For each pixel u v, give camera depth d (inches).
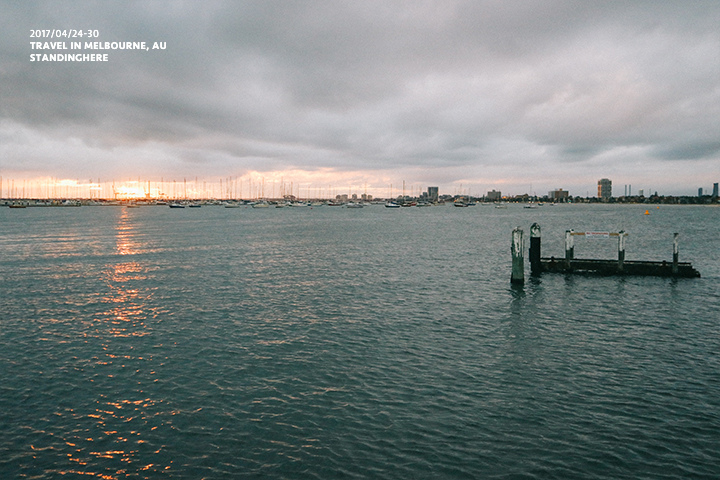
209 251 2214.6
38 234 3326.8
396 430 507.5
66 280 1403.8
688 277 1355.8
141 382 634.2
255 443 485.7
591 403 566.3
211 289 1261.1
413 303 1088.2
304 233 3481.8
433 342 797.2
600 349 759.7
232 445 482.6
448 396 587.8
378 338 821.9
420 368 679.7
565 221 5541.3
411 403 569.9
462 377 646.5
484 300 1117.1
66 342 804.0
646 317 958.4
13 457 461.1
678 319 941.8
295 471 439.2
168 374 661.9
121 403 573.9
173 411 553.3
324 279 1414.9
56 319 954.1
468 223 5147.6
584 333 849.5
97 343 797.9
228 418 536.7
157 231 3683.6
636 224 4687.5
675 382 625.9
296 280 1397.6
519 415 538.0
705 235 3093.0
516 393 594.9
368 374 658.8
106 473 438.0
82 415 544.4
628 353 740.0
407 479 426.3
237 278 1435.8
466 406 561.0
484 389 607.5
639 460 450.9
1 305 1077.8
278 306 1061.8
